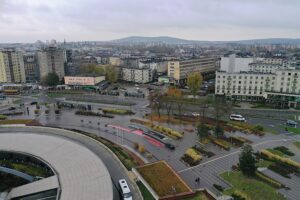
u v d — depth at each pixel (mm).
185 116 118125
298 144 86312
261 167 70562
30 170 65625
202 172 68062
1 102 153750
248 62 199375
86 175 54812
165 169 65312
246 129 99562
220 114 112938
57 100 158750
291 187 60969
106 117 119625
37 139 75125
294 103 133250
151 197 54344
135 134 96812
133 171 64625
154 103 131750
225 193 58312
